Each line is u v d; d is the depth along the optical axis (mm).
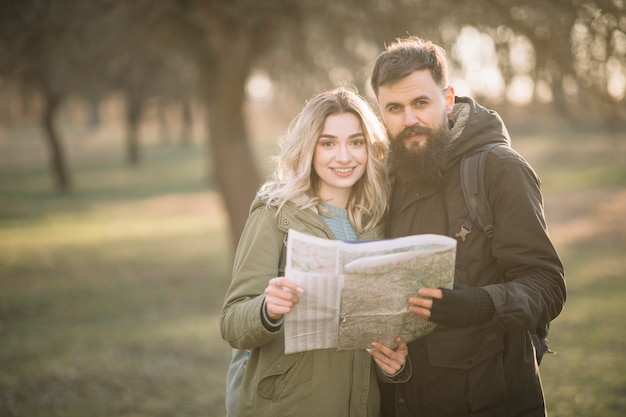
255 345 2197
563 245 13375
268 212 2344
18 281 12055
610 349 6258
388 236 2473
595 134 29547
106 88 14266
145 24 8641
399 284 1967
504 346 2299
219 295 10922
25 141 47031
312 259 1974
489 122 2367
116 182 31594
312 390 2271
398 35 7359
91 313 9555
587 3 5543
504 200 2213
